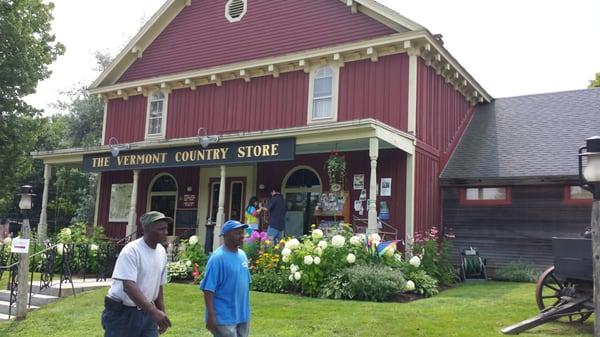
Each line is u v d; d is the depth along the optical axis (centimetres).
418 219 1484
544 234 1515
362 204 1529
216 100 1883
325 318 841
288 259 1125
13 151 2511
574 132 1706
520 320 826
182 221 1877
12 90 2436
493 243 1578
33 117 2573
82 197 3403
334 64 1650
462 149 1806
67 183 3450
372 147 1262
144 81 2012
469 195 1633
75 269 1520
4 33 2359
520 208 1559
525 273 1432
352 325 793
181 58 1998
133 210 1691
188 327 833
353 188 1552
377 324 796
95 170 1784
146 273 502
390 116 1529
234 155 1476
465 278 1441
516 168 1595
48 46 2617
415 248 1295
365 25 1627
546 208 1525
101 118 3525
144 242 512
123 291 504
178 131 1948
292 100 1719
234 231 534
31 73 2480
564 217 1497
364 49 1578
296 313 883
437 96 1692
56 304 1076
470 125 1972
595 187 554
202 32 1972
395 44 1539
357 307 927
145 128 2028
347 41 1652
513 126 1867
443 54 1625
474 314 870
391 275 1055
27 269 1015
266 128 1753
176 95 1986
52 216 3519
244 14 1884
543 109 1934
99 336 822
